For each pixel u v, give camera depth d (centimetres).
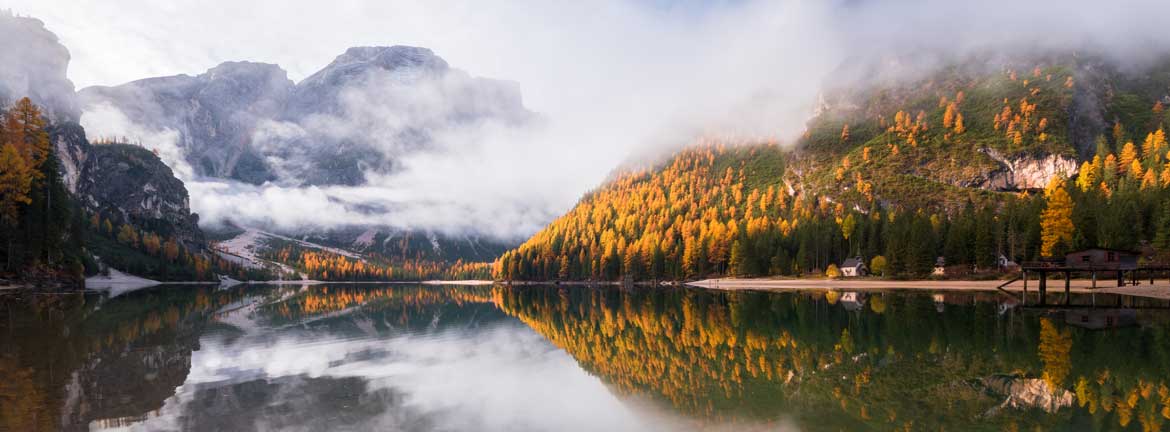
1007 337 3366
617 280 19438
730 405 1905
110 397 1894
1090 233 10238
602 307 6900
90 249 16212
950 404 1877
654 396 2058
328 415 1748
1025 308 5178
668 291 11712
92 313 4991
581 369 2627
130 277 16075
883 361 2673
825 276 14050
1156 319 4184
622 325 4631
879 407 1852
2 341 3114
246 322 4575
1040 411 1788
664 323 4712
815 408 1847
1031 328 3741
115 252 17388
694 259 17075
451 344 3453
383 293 12256
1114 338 3278
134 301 7050
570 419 1748
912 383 2203
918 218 13700
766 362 2734
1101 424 1630
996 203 18725
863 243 14488
